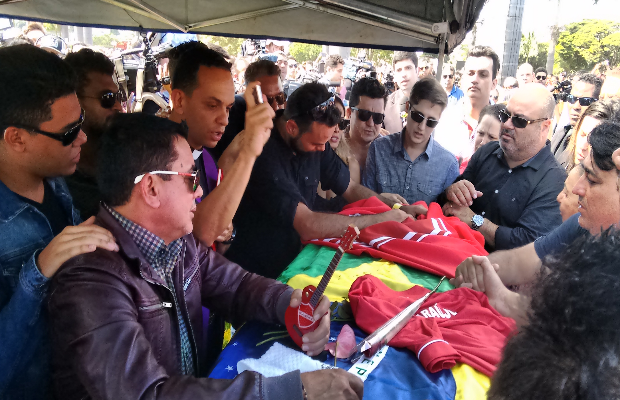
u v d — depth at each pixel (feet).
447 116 16.80
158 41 21.08
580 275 2.11
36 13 15.85
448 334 5.19
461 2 10.04
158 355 4.36
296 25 15.48
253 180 8.23
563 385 1.98
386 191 12.02
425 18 10.40
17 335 4.01
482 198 10.27
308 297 4.78
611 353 1.93
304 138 7.99
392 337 5.14
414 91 11.14
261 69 11.25
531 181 9.46
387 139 12.21
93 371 3.57
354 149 13.24
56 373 4.01
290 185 8.24
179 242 4.73
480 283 6.34
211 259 5.66
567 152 10.49
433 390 4.39
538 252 6.85
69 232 3.87
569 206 7.06
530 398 2.07
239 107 10.47
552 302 2.15
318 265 7.53
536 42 96.78
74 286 3.74
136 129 4.06
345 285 6.66
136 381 3.55
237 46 72.23
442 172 11.84
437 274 7.16
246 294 5.49
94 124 6.86
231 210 6.36
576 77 13.28
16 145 4.44
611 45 88.99
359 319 5.54
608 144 4.05
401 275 7.11
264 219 8.46
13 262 4.45
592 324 1.99
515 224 9.69
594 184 4.26
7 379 4.12
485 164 10.41
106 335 3.62
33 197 4.79
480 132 13.89
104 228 4.17
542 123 9.16
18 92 4.25
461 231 8.73
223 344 8.96
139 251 4.22
